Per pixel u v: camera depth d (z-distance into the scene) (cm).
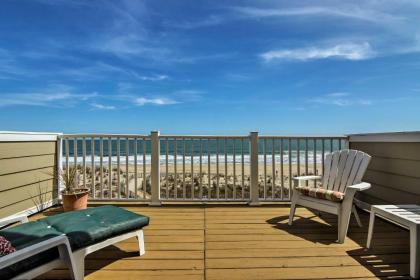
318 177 302
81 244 167
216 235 256
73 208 324
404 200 280
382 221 296
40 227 178
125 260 205
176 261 203
